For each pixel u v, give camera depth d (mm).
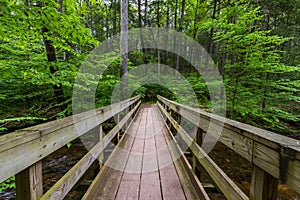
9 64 3855
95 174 2449
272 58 5871
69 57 6090
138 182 2182
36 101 5402
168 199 1845
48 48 4652
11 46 4582
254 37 5426
